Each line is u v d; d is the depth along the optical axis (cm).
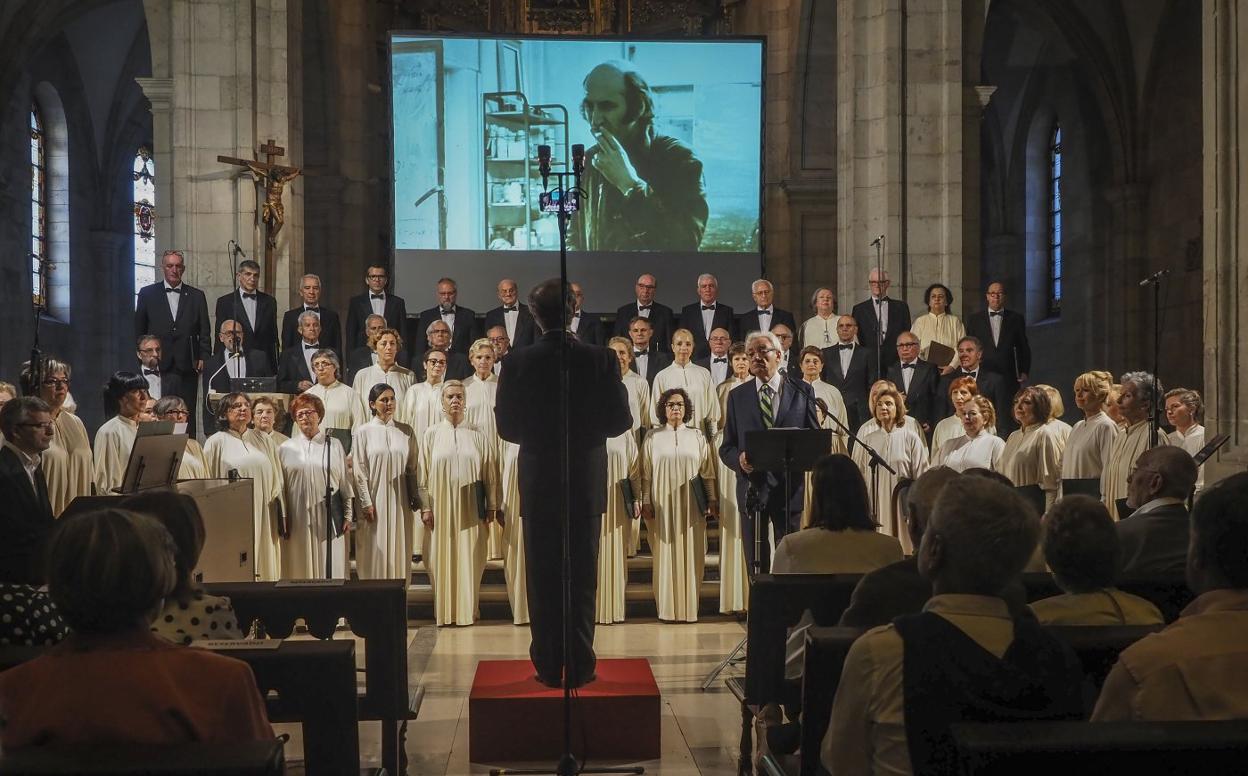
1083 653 318
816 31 1797
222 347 1108
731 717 648
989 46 2250
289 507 900
